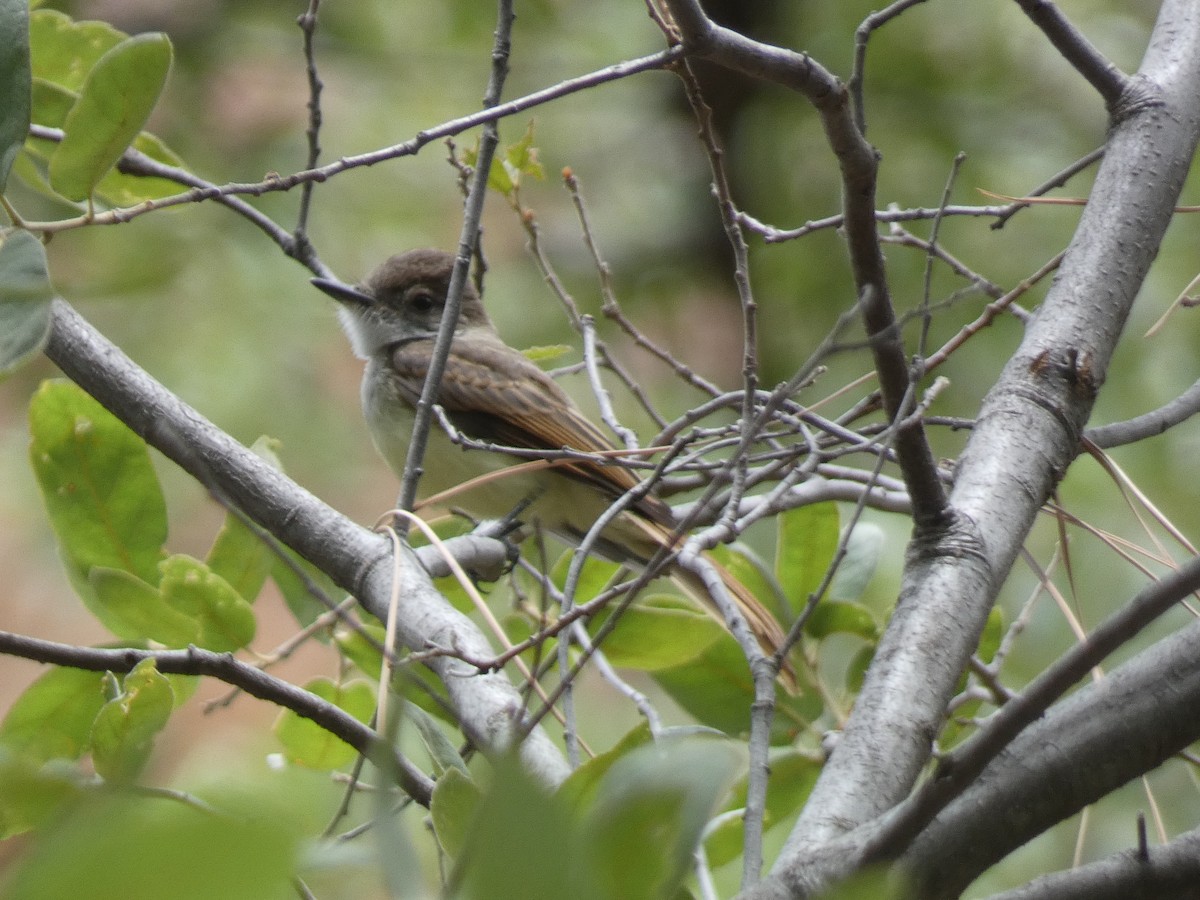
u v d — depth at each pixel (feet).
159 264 44.70
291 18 57.47
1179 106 19.70
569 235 56.65
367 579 17.81
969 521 15.70
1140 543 40.73
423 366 32.19
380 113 56.49
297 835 5.62
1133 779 11.64
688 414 19.56
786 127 55.11
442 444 31.32
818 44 54.60
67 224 16.20
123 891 5.22
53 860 5.20
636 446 22.43
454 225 55.36
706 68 55.01
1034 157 54.44
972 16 55.62
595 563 23.30
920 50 55.11
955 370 46.68
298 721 19.08
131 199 23.72
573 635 19.30
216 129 53.62
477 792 11.09
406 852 7.48
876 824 10.82
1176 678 11.63
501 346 33.35
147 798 7.39
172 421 19.04
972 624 14.85
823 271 53.11
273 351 49.90
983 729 9.83
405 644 16.71
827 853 10.60
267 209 52.08
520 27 57.72
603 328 53.36
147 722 13.92
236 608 18.74
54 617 45.88
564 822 6.04
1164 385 45.65
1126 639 9.34
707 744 7.64
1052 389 17.33
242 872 5.31
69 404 19.72
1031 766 11.37
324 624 19.07
